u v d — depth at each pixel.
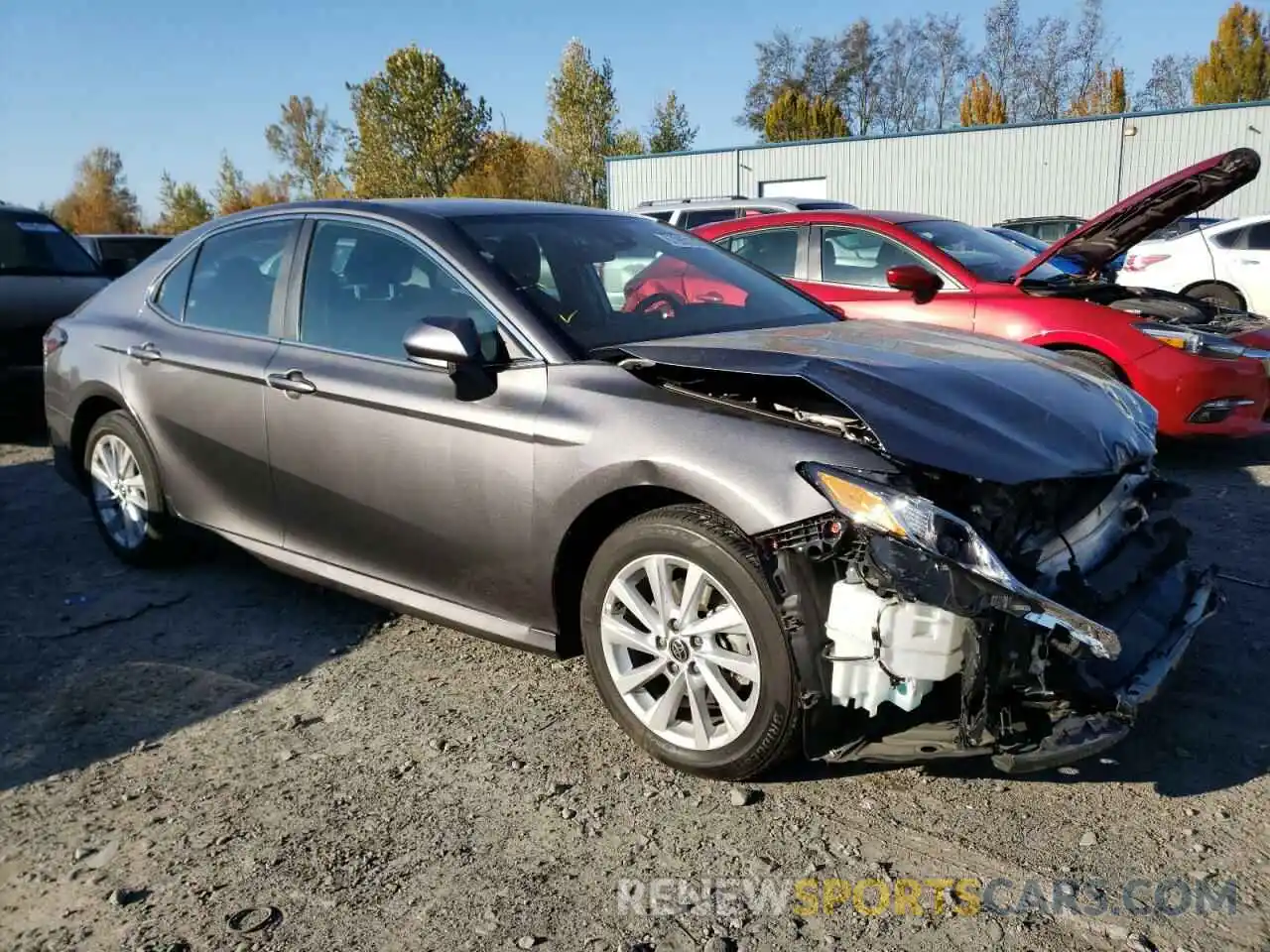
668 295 3.79
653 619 2.98
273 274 4.08
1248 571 4.48
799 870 2.56
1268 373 6.16
